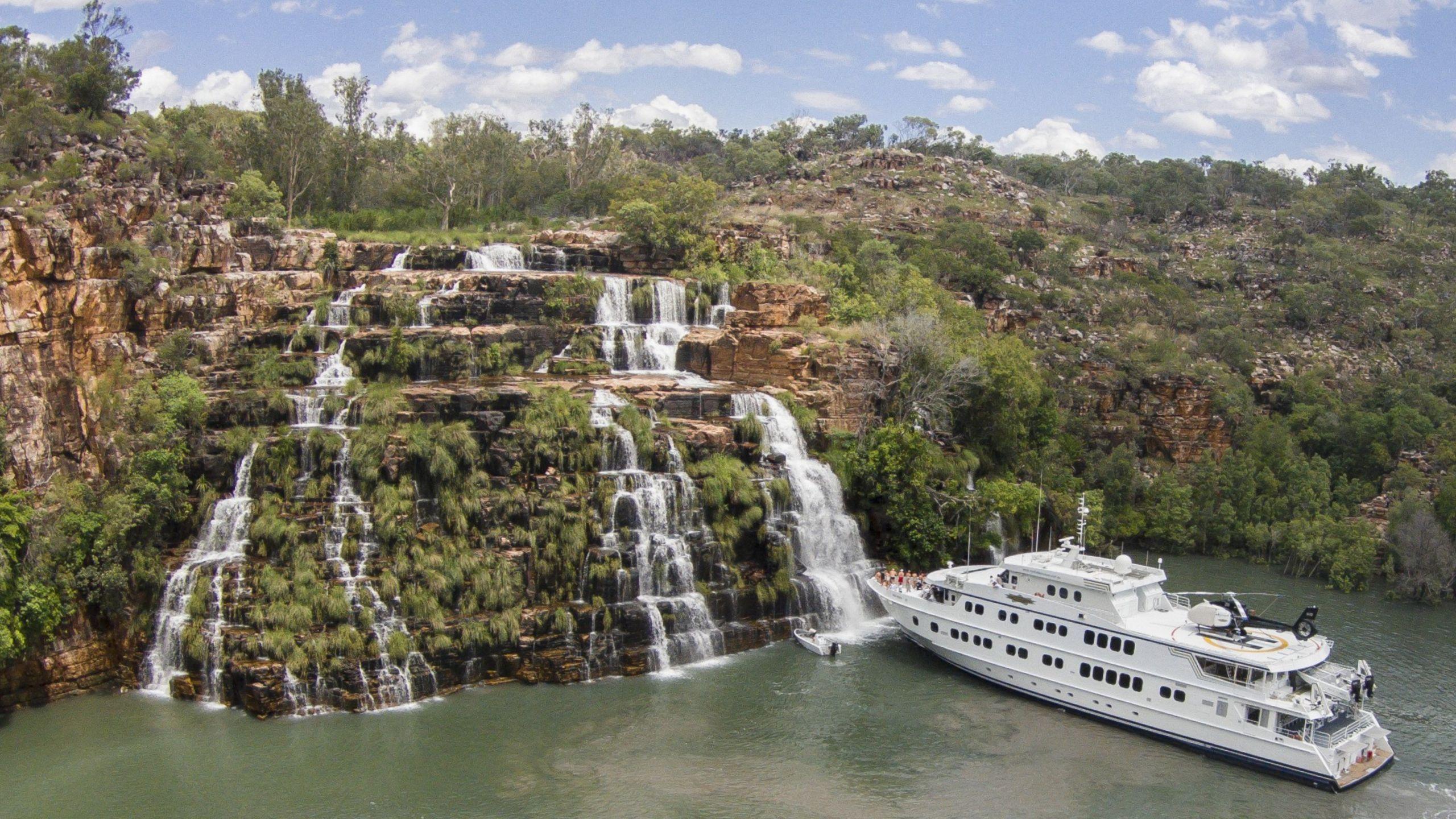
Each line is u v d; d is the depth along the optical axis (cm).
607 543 7994
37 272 7675
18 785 6091
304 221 13962
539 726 6938
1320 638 7188
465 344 9838
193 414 8000
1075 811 6166
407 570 7500
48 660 7075
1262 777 6631
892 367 10988
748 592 8456
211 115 15912
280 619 7125
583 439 8356
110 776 6203
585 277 11075
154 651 7338
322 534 7525
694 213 13088
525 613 7644
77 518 7319
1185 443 13112
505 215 15938
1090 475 12156
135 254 8738
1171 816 6128
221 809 5900
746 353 10444
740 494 8544
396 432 8062
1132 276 17825
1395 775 6719
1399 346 16875
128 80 10275
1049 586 7544
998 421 11069
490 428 8200
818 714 7281
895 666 8144
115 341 8456
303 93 14412
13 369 7394
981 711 7444
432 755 6519
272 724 6844
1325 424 13250
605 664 7706
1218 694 6775
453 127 17588
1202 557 11881
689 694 7494
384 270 11356
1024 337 14500
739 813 6003
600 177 19238
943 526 9575
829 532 9262
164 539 7700
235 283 9788
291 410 8394
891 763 6656
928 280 13662
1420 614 10038
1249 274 19238
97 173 9169
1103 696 7288
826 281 13038
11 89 9356
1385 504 11988
